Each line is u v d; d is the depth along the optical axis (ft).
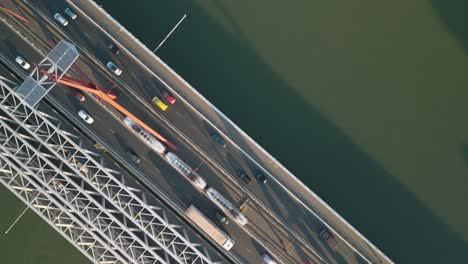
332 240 282.36
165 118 285.23
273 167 283.18
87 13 282.15
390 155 295.89
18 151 263.29
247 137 277.64
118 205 270.67
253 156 282.77
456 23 294.66
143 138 281.33
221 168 286.05
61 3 285.23
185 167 280.92
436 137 295.28
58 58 250.78
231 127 282.36
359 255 282.56
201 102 282.56
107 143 288.10
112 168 291.58
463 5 294.25
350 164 295.89
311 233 285.43
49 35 285.64
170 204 288.92
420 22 296.10
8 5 285.84
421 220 295.48
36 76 281.33
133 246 277.23
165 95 282.36
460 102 294.05
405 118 295.89
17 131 268.41
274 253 287.89
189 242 269.85
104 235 267.59
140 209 289.12
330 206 293.02
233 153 284.82
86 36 284.41
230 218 288.71
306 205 282.56
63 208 263.70
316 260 286.05
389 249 294.66
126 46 282.15
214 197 281.74
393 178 295.89
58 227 273.95
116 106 271.49
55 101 286.66
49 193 274.36
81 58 284.61
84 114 284.20
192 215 279.08
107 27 282.36
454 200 294.46
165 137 286.25
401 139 295.89
